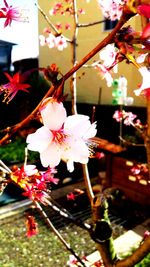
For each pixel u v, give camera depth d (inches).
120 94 279.6
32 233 83.0
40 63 561.3
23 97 529.3
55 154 38.5
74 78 94.7
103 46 32.1
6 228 242.7
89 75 475.5
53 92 35.4
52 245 219.1
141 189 279.1
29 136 37.8
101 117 441.4
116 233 239.3
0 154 414.0
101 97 463.8
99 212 72.4
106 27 441.1
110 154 301.6
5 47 560.1
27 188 65.3
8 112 543.8
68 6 139.2
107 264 79.1
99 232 67.6
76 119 38.7
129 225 251.8
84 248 215.8
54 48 526.3
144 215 266.2
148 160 77.6
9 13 50.9
